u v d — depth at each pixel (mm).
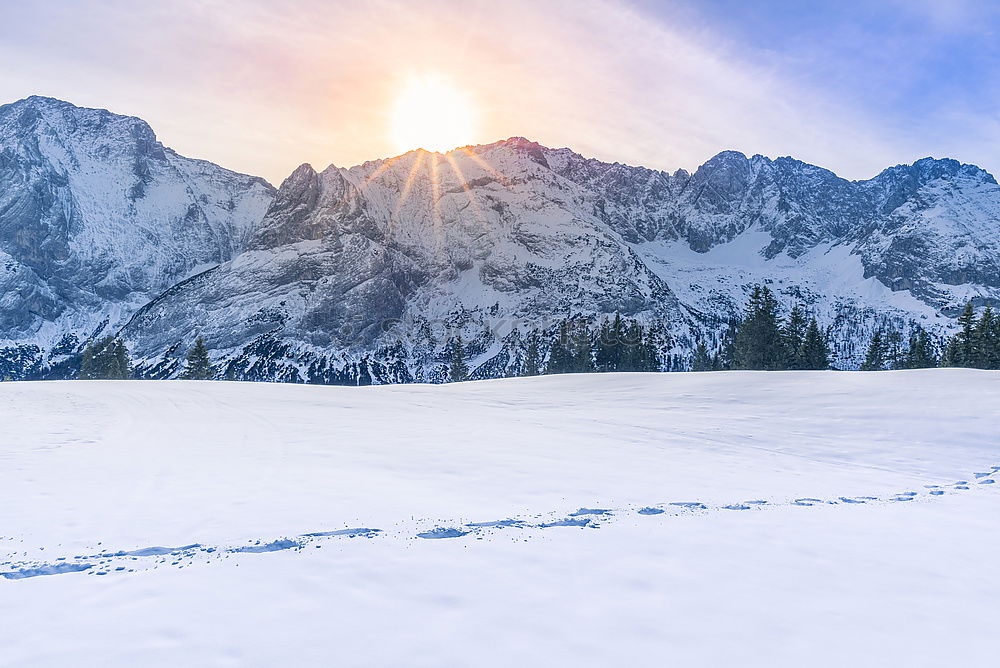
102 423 23453
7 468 13867
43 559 7449
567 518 10102
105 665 4617
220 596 6133
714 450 19891
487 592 6375
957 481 16203
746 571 7332
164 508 10320
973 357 76375
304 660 4734
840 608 6168
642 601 6219
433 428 23516
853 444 21172
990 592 6809
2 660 4676
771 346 84625
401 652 4906
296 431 21969
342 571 7004
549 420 26531
